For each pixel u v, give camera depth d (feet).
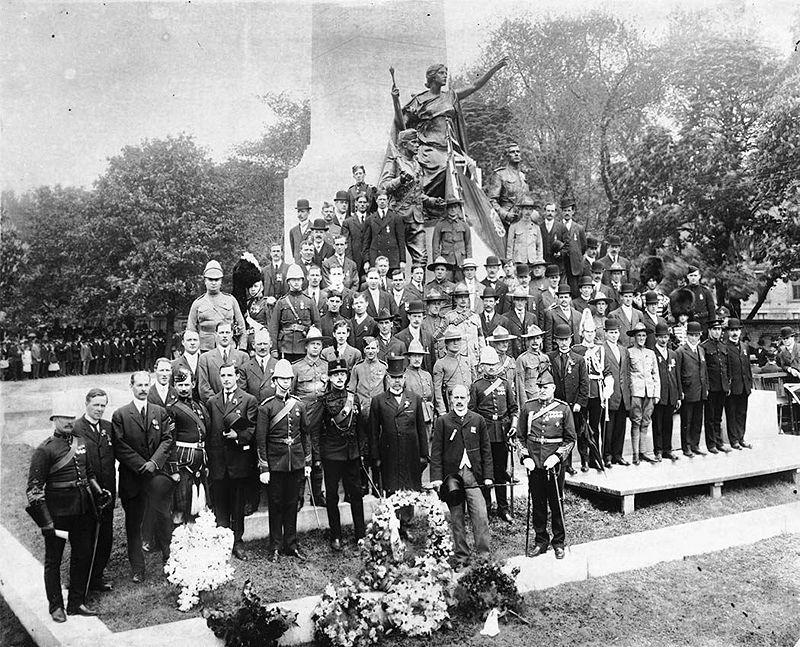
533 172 93.50
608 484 37.63
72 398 26.05
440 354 38.06
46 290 82.64
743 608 28.50
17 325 80.38
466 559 28.71
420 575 26.91
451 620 26.37
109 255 83.56
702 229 78.38
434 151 50.78
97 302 83.87
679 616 27.76
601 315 44.57
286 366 30.22
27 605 27.02
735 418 46.73
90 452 26.76
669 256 77.71
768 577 31.14
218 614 24.12
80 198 82.53
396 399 32.35
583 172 94.58
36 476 25.18
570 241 52.34
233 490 30.76
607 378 40.65
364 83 53.67
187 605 25.82
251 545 31.45
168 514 28.84
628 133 91.45
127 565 29.66
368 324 38.50
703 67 82.28
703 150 79.05
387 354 36.27
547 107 94.02
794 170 75.20
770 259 75.77
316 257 44.62
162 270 82.79
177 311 85.81
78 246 82.99
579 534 34.30
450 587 26.76
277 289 44.37
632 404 41.57
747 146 79.66
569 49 93.66
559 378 37.81
